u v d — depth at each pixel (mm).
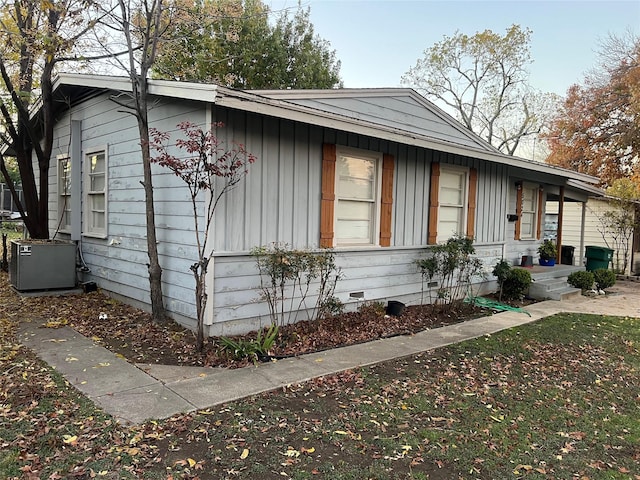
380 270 7477
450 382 4469
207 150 4988
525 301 9344
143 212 6609
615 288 12039
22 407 3475
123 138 7059
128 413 3439
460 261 8188
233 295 5566
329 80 21156
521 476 2850
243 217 5605
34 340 5270
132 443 3000
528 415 3783
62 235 9305
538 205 12688
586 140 19906
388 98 8156
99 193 7969
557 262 12625
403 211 7824
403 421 3543
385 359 5062
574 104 20406
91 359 4680
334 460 2930
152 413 3455
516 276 9242
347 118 5887
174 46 9141
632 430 3584
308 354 5160
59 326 5887
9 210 24828
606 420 3756
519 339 6160
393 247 7637
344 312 6926
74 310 6707
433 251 7914
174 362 4680
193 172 5008
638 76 17375
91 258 8273
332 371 4594
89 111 8078
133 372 4352
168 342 5273
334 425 3412
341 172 6855
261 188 5770
